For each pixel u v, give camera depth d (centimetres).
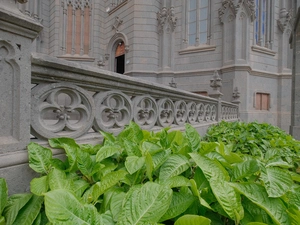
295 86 535
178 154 150
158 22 1343
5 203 115
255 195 106
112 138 199
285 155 288
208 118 566
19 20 142
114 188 128
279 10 1332
